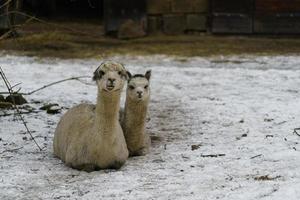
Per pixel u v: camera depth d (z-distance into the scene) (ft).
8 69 77.56
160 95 65.31
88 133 39.65
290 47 97.50
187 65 83.15
